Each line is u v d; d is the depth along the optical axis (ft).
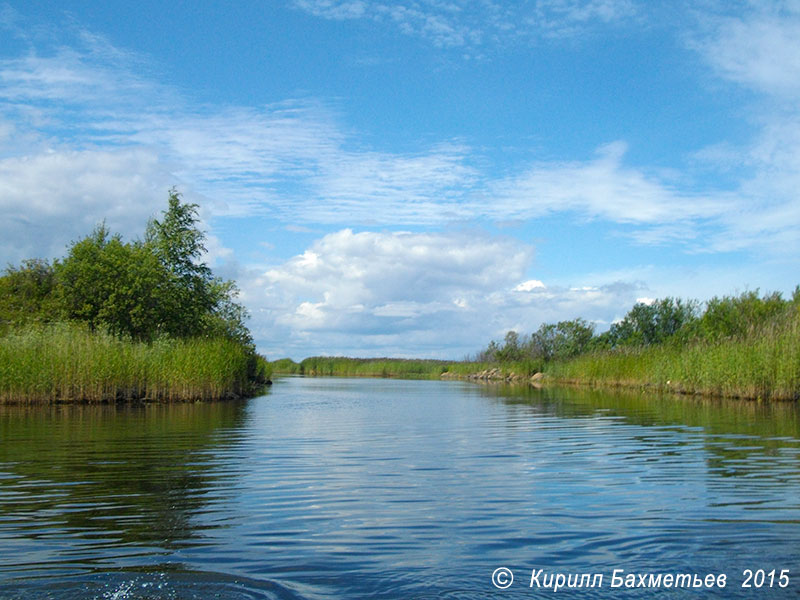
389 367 330.95
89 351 89.35
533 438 51.37
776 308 115.14
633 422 62.39
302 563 20.94
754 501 28.73
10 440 49.98
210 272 137.39
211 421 65.92
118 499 29.58
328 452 44.11
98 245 127.24
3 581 19.38
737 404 83.92
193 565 20.74
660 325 165.07
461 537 23.67
